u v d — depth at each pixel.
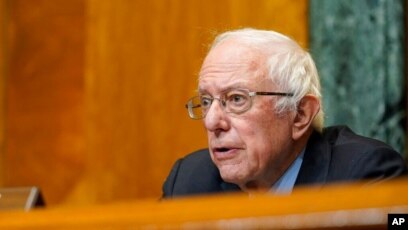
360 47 7.25
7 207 3.24
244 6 7.94
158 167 8.27
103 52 8.57
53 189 8.70
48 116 8.76
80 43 8.70
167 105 8.27
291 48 3.91
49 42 8.80
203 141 8.09
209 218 1.42
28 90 8.84
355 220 1.33
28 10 8.89
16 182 8.80
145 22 8.41
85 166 8.59
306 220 1.36
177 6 8.27
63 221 1.57
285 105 3.82
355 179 3.70
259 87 3.78
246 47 3.85
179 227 1.43
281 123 3.84
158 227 1.45
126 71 8.47
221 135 3.81
